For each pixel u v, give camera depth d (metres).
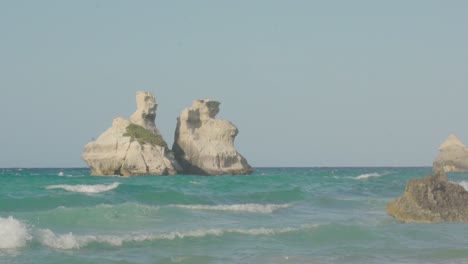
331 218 29.25
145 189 41.59
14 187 43.69
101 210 25.86
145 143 82.81
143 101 89.06
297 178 74.75
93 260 16.86
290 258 18.16
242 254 18.56
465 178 78.12
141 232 22.33
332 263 17.62
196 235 21.34
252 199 38.47
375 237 22.47
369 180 69.62
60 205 30.91
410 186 28.73
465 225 25.97
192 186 48.94
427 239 22.30
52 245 18.73
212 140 91.12
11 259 16.73
